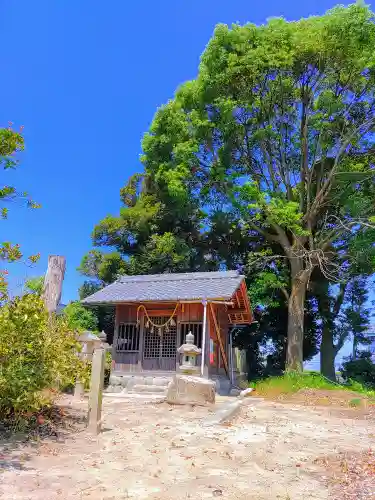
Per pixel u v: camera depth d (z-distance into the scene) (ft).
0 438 21.52
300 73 72.33
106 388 56.44
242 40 72.95
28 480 16.19
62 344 25.99
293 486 16.79
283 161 76.18
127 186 92.73
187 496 15.24
